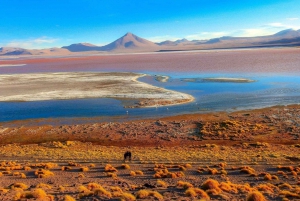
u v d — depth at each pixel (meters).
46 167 26.25
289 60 133.12
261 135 38.19
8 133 43.00
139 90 70.25
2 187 18.58
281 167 24.28
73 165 27.05
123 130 42.50
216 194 14.99
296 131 38.62
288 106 51.31
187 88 72.38
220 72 102.50
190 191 14.67
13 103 61.44
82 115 51.25
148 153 31.73
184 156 29.70
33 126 46.06
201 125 42.97
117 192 15.30
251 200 13.17
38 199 13.58
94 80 91.12
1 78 105.19
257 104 54.00
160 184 18.78
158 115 49.47
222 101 57.44
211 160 27.91
